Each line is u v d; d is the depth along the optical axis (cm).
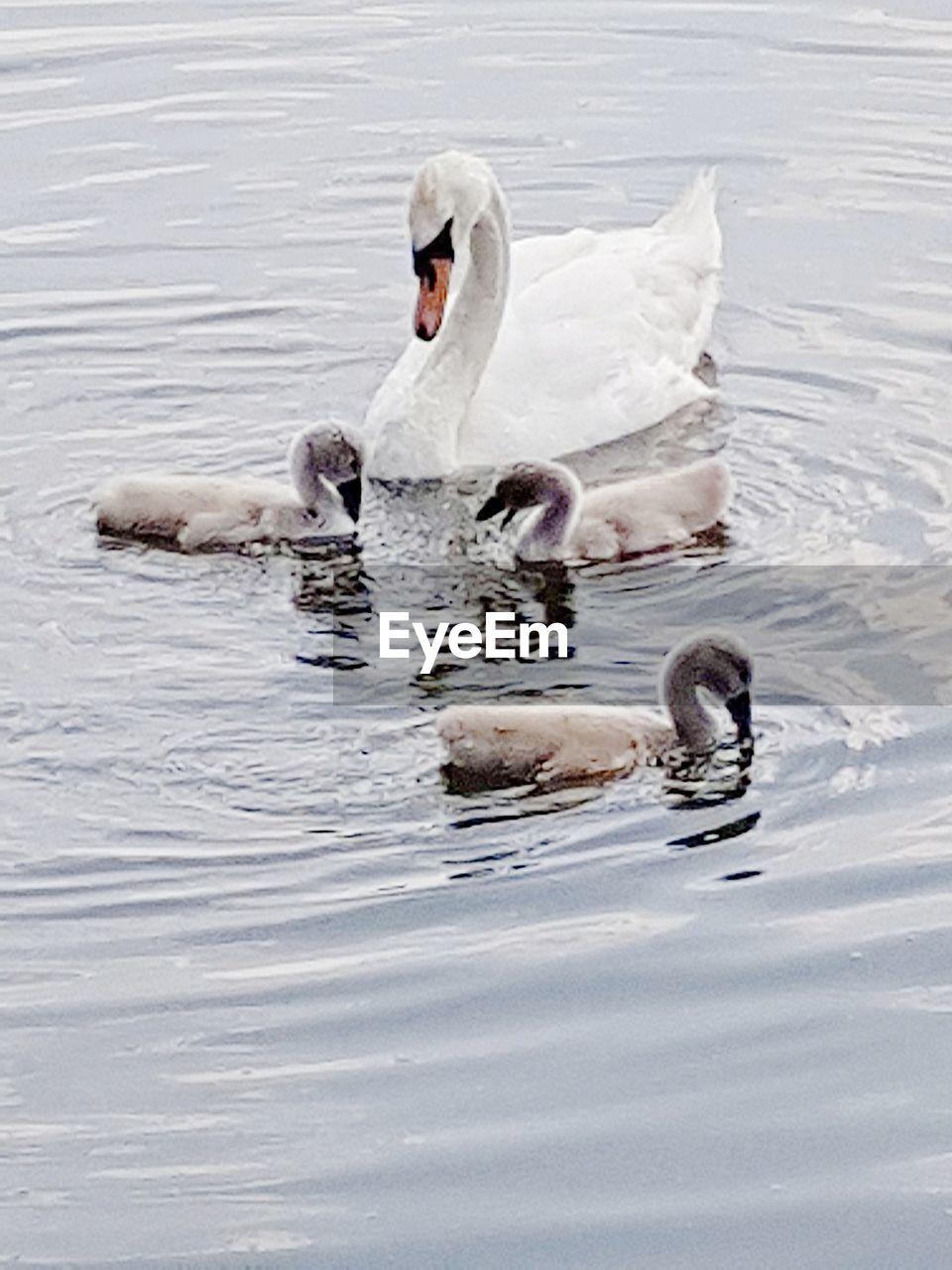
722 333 1413
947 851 863
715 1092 734
